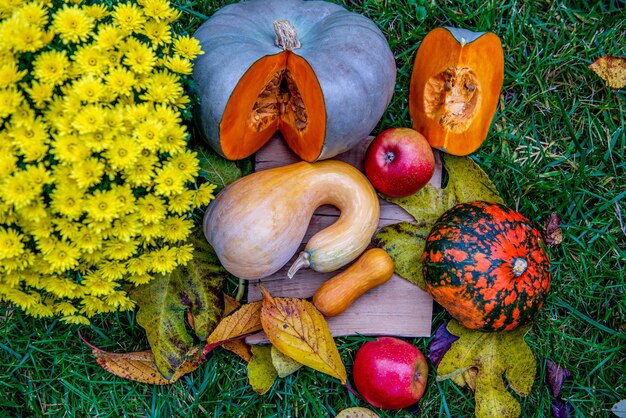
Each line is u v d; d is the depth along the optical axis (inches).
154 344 43.8
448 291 42.5
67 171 37.8
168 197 40.1
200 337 44.1
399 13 47.6
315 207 43.4
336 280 44.0
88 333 45.9
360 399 46.1
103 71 38.5
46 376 45.8
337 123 41.5
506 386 46.5
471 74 43.8
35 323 45.6
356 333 45.3
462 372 45.4
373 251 44.1
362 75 41.7
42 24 37.7
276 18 43.4
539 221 47.6
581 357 46.8
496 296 41.9
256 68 40.5
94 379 45.7
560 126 48.2
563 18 48.1
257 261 42.1
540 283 42.7
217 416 45.7
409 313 45.4
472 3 47.8
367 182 43.9
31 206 37.9
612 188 47.8
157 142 38.2
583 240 47.3
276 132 45.4
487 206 43.2
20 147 37.3
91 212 38.0
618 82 47.4
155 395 45.7
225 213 42.0
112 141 37.8
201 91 41.4
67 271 40.6
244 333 43.9
